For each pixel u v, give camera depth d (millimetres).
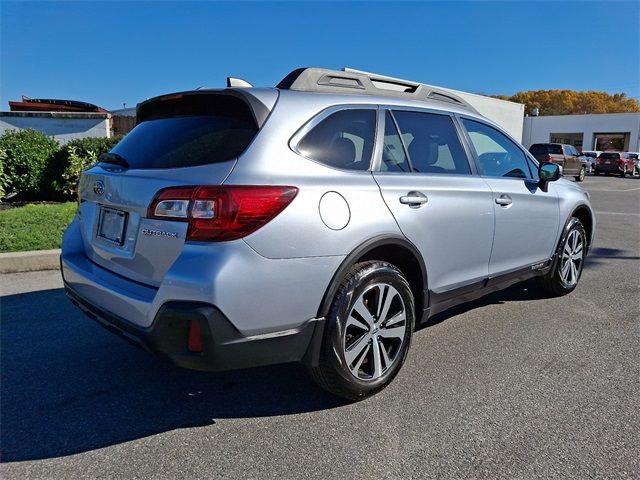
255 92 2756
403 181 3139
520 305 4859
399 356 3125
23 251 5988
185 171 2578
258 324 2459
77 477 2336
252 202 2408
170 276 2371
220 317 2338
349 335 2865
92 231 3174
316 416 2861
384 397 3066
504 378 3322
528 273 4438
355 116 3064
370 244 2824
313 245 2592
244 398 3068
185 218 2426
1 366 3463
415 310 3363
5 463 2430
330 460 2463
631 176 34594
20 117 13133
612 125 47281
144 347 2531
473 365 3518
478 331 4172
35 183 10141
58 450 2541
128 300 2582
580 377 3346
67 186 10195
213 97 2871
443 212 3328
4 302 4738
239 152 2545
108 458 2479
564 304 4891
